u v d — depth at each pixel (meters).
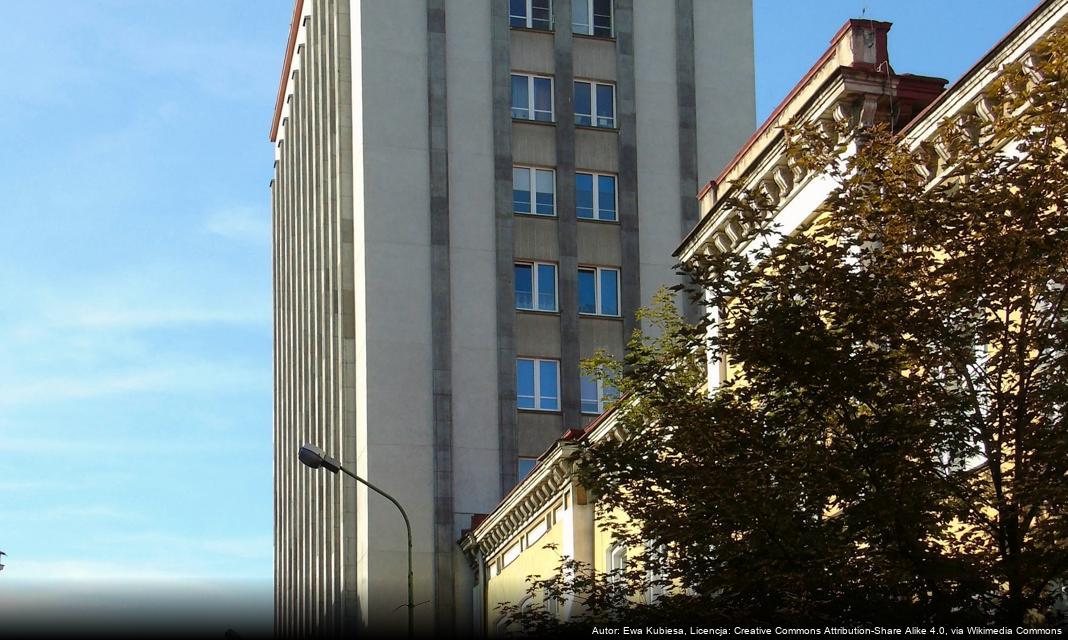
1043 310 18.70
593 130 67.38
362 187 64.25
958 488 18.34
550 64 67.62
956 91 22.73
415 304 63.22
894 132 26.67
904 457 18.62
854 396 19.22
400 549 60.47
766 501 19.03
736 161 30.69
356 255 65.56
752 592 19.48
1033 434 18.30
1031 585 17.91
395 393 62.09
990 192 18.64
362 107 64.81
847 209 19.83
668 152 68.00
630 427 22.52
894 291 19.06
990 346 19.83
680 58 69.19
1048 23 20.80
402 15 66.00
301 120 83.88
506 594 53.03
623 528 22.59
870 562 18.86
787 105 28.62
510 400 62.94
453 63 66.12
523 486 46.66
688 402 21.19
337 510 65.44
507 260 64.50
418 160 64.69
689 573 20.67
